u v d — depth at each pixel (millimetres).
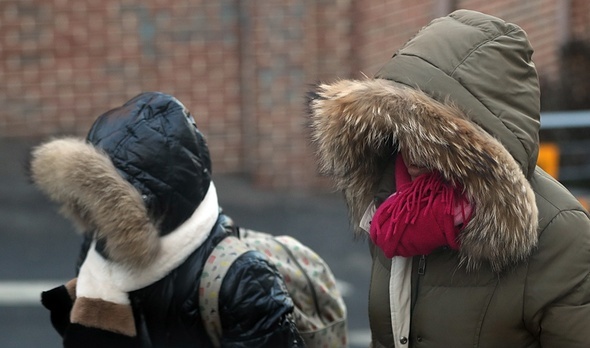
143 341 3773
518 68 3289
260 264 3742
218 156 14273
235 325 3707
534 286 3238
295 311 4004
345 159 3623
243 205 13336
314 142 3664
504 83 3252
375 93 3297
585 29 14031
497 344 3328
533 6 14430
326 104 3502
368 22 13555
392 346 3652
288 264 4117
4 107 13906
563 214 3270
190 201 3701
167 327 3762
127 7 13812
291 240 4281
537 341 3354
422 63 3324
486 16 3383
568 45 13023
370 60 13633
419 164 3334
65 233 12070
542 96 11922
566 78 12266
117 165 3629
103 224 3521
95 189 3492
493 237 3139
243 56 14055
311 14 13516
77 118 14016
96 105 14008
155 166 3637
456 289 3369
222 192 13727
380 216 3379
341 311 4238
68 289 3973
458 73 3260
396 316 3514
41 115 13953
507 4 14289
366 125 3363
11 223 12281
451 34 3334
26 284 10305
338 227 12562
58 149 3566
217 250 3758
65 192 3533
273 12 13508
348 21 13555
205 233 3746
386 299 3627
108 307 3707
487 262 3293
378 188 3742
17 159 13734
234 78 14148
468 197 3184
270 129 13828
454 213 3225
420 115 3168
